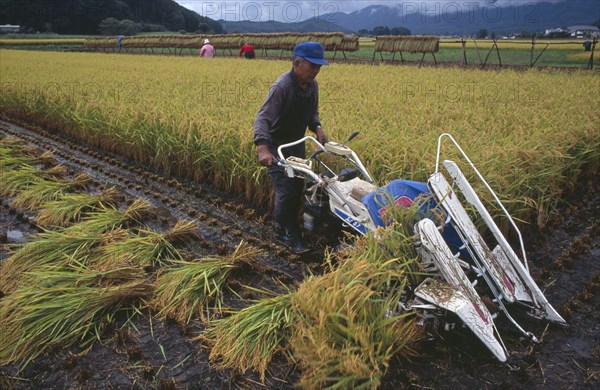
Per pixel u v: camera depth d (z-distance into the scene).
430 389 2.87
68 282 3.81
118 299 3.70
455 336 3.30
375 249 3.26
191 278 3.90
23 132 10.12
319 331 2.74
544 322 3.48
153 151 7.34
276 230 4.63
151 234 4.73
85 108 8.64
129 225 5.26
